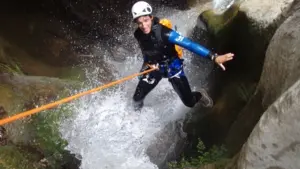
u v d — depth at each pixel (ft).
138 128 18.16
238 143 13.76
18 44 22.61
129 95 19.76
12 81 17.25
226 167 10.75
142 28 13.56
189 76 21.72
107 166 16.34
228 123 16.08
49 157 14.55
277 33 12.35
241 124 14.26
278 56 11.73
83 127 17.08
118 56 26.37
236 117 15.71
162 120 18.92
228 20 19.24
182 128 18.37
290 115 6.76
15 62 20.39
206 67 20.70
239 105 16.21
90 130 17.22
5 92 16.06
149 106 19.43
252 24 16.61
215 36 20.03
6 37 22.33
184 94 15.66
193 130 17.75
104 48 26.99
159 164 17.11
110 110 18.45
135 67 25.17
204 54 12.83
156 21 13.71
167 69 14.99
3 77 17.21
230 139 14.47
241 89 16.55
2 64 18.60
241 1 19.30
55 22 26.61
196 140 17.16
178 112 19.42
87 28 28.22
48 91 17.71
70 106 17.56
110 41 27.96
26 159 13.51
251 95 15.46
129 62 25.79
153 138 18.01
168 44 14.01
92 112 17.99
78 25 27.96
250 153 8.08
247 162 8.27
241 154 8.93
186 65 22.34
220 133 16.21
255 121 13.38
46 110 16.38
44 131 15.43
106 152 16.75
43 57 23.07
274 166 7.77
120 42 28.14
